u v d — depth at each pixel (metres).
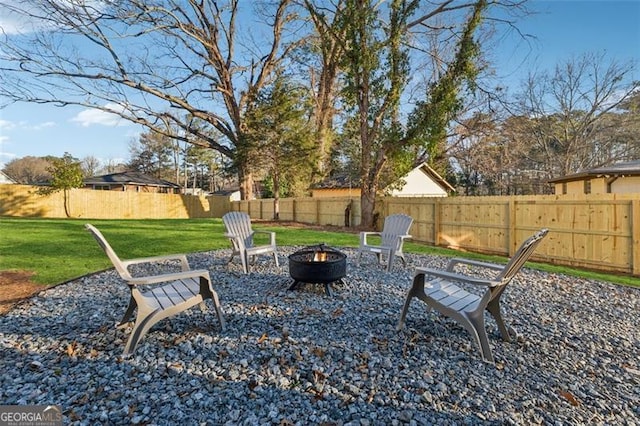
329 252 4.46
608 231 5.87
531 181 21.61
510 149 16.88
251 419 1.79
